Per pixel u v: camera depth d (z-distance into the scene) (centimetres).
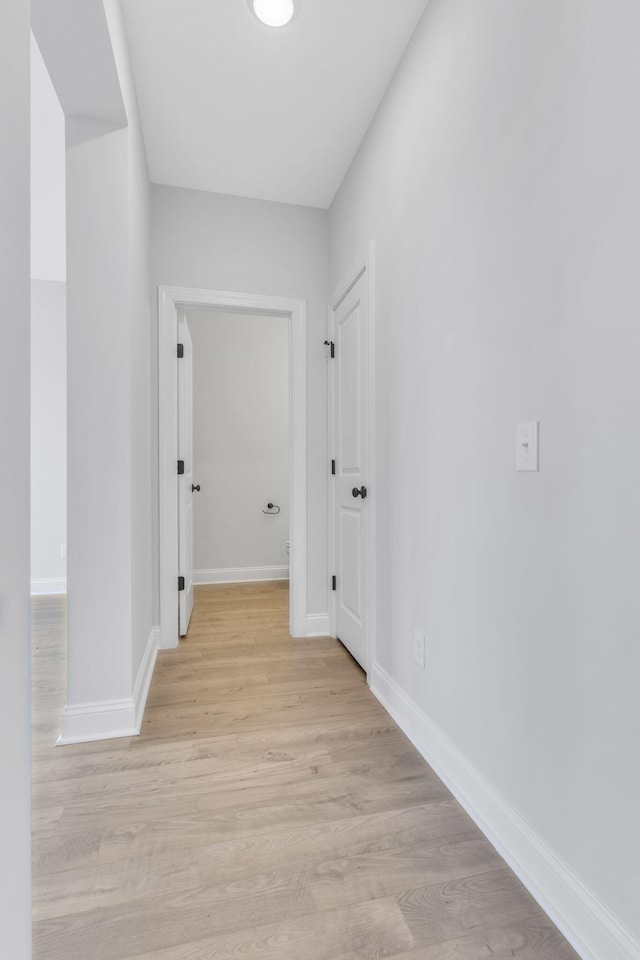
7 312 61
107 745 166
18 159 64
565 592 101
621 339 87
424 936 98
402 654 182
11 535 62
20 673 65
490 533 127
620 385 87
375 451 209
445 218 149
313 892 108
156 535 261
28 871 67
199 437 420
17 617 64
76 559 170
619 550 88
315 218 288
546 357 106
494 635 125
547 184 105
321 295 288
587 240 94
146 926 100
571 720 99
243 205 277
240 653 254
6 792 61
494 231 124
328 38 175
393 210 190
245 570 429
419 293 167
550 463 105
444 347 150
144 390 224
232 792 142
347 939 98
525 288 112
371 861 117
